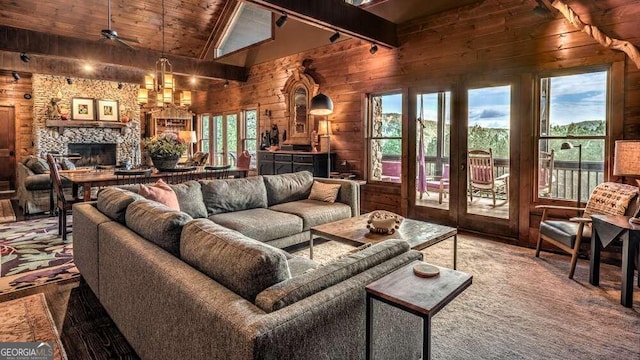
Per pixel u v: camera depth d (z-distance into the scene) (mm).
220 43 8539
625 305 2590
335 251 3824
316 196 4438
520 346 2113
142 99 5285
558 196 4008
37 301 2668
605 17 3576
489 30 4367
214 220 3480
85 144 9289
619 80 3508
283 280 1382
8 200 7145
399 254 1784
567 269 3340
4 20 6633
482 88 4492
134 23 7586
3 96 8242
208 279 1449
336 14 4359
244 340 1090
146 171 4547
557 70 3904
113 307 2162
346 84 5941
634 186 3293
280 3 3758
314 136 6250
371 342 1458
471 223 4660
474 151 4621
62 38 5504
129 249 1882
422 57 4988
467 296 2768
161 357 1604
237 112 8438
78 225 2814
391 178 5609
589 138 3783
